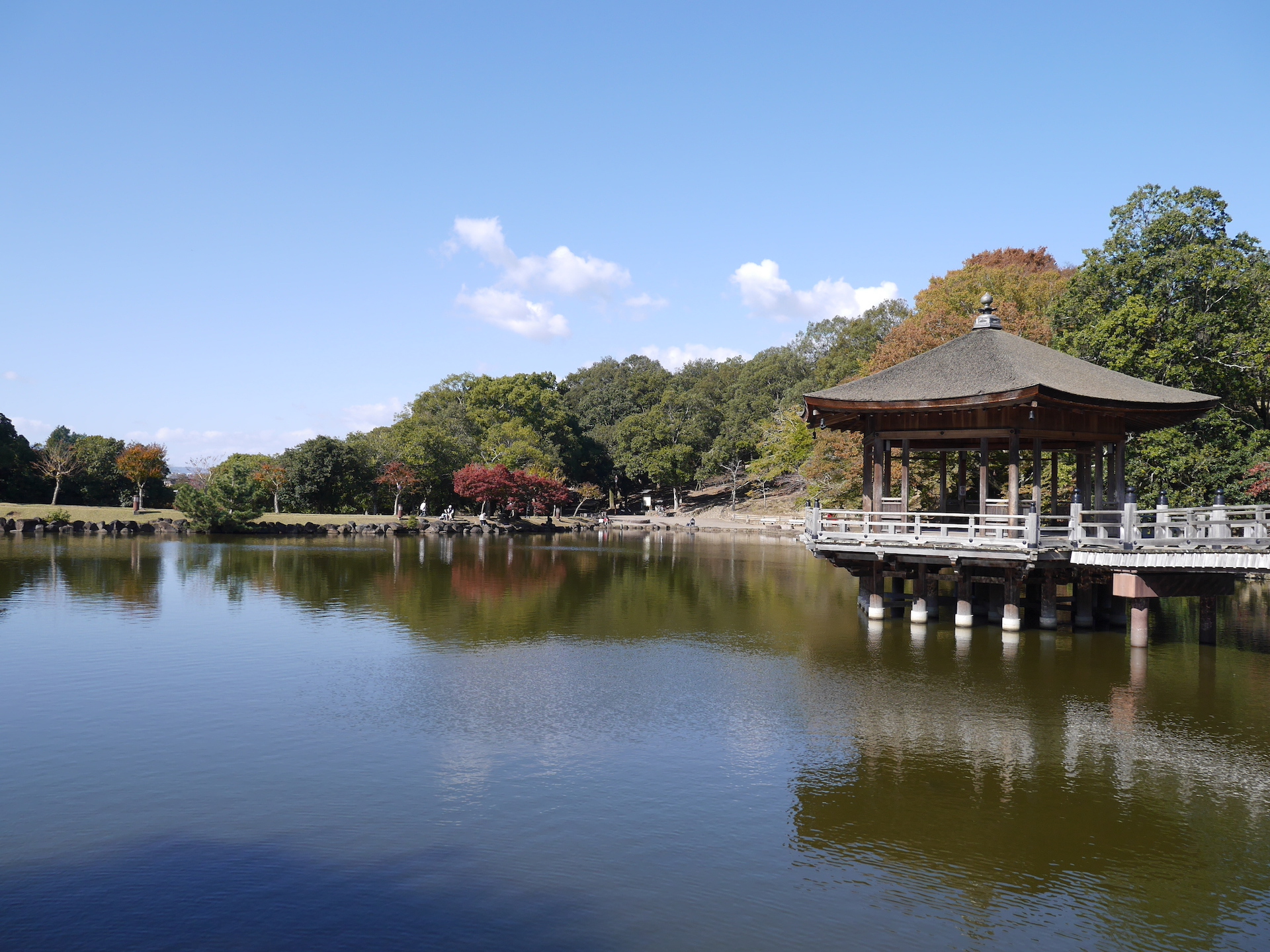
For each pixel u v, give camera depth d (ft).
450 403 362.12
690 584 131.95
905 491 86.84
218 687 61.98
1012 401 76.28
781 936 29.71
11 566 135.33
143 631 83.41
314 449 269.44
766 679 65.16
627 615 97.71
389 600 107.34
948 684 63.36
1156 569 67.15
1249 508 66.33
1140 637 70.74
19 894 31.71
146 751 47.67
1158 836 37.86
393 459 293.43
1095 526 77.82
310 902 31.35
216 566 142.20
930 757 47.65
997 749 48.93
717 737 50.93
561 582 131.85
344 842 36.29
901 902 32.19
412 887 32.53
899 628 86.28
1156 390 88.74
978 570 87.56
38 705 56.85
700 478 383.24
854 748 49.11
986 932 30.32
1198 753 48.32
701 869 34.37
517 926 29.94
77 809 39.63
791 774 45.01
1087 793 42.50
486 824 38.37
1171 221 132.36
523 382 386.32
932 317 162.71
